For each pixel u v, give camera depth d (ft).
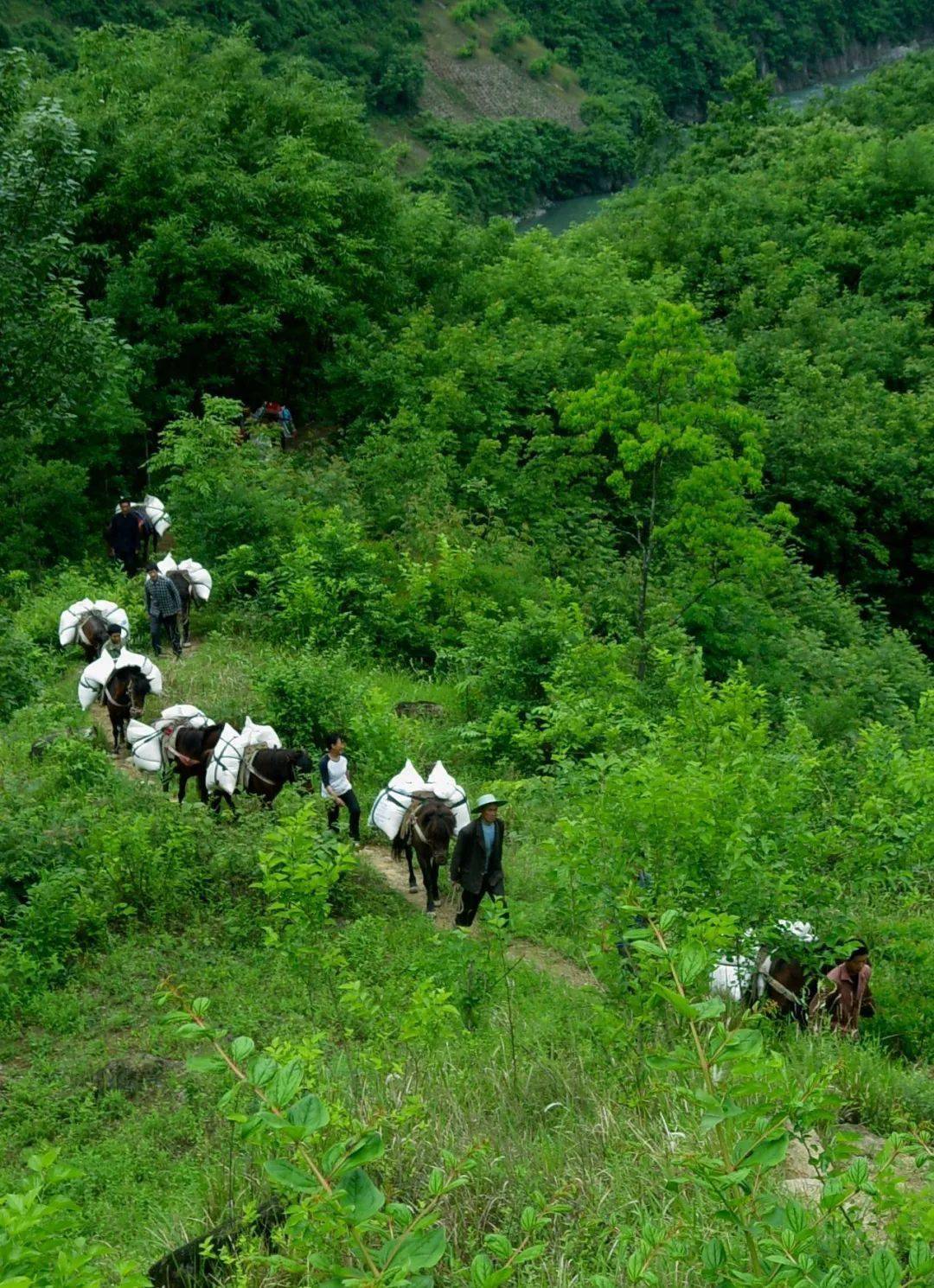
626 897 27.76
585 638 73.05
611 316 125.70
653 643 77.92
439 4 399.85
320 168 121.49
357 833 53.01
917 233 168.04
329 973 39.86
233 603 81.71
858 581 119.96
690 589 85.10
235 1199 25.46
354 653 78.13
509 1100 28.71
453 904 49.14
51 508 94.07
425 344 114.52
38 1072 34.71
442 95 366.84
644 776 33.76
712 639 84.17
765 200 176.55
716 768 38.91
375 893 48.80
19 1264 12.69
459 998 35.73
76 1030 36.99
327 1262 11.99
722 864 33.06
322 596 78.95
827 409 123.03
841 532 119.55
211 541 85.30
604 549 93.66
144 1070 34.24
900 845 44.62
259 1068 12.05
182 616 77.66
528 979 39.01
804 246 169.78
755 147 209.67
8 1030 37.06
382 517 93.61
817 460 118.42
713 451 79.77
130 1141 31.09
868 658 88.89
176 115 113.29
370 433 107.45
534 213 342.64
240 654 73.10
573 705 65.41
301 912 39.55
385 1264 11.62
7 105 78.95
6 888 43.19
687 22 434.30
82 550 95.30
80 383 82.94
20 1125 32.09
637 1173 23.61
